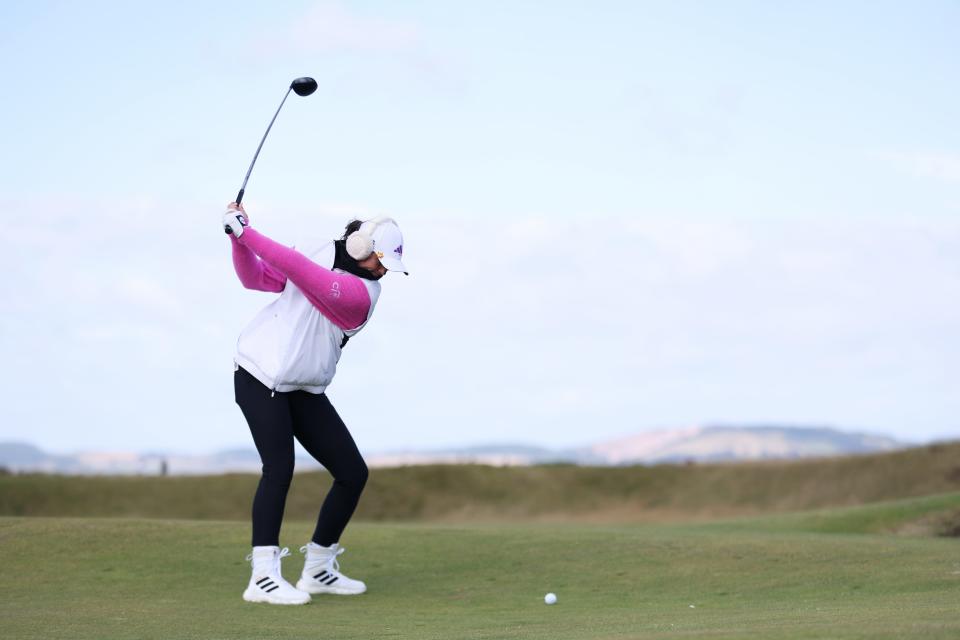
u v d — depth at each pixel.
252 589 13.09
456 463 51.31
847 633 8.66
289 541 17.31
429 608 12.88
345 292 13.22
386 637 10.36
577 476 50.78
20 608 12.09
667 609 12.55
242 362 13.45
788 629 9.11
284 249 12.98
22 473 45.16
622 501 48.25
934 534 25.34
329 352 13.51
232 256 13.61
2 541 15.84
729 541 17.30
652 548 16.72
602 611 12.51
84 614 11.66
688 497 48.25
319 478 46.31
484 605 13.12
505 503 47.19
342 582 14.03
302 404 13.82
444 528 19.17
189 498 43.75
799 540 17.42
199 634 10.50
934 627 8.75
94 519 17.89
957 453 49.03
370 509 45.88
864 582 14.04
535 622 11.59
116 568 14.74
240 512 42.88
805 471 50.19
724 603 12.98
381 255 13.51
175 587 13.84
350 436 14.06
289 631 10.81
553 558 16.19
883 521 26.78
